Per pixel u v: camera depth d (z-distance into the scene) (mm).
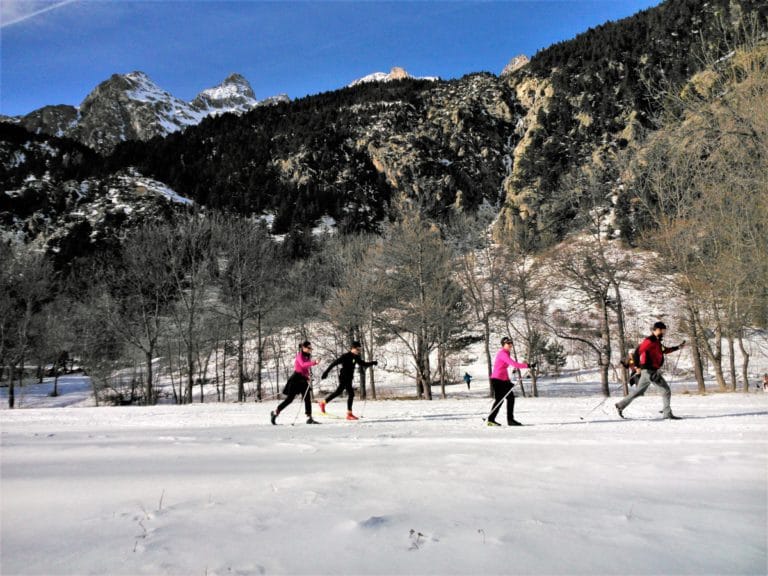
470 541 2744
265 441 7387
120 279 38688
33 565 2541
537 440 6664
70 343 46531
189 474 4895
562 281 31859
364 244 41375
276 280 40531
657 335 9594
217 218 42500
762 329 29922
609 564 2416
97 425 11688
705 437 6586
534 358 33469
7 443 7805
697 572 2305
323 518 3234
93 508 3688
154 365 55375
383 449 6230
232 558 2568
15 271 41406
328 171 132500
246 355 51875
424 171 126500
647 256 29922
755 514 3184
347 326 33094
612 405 13633
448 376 47969
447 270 30203
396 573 2346
